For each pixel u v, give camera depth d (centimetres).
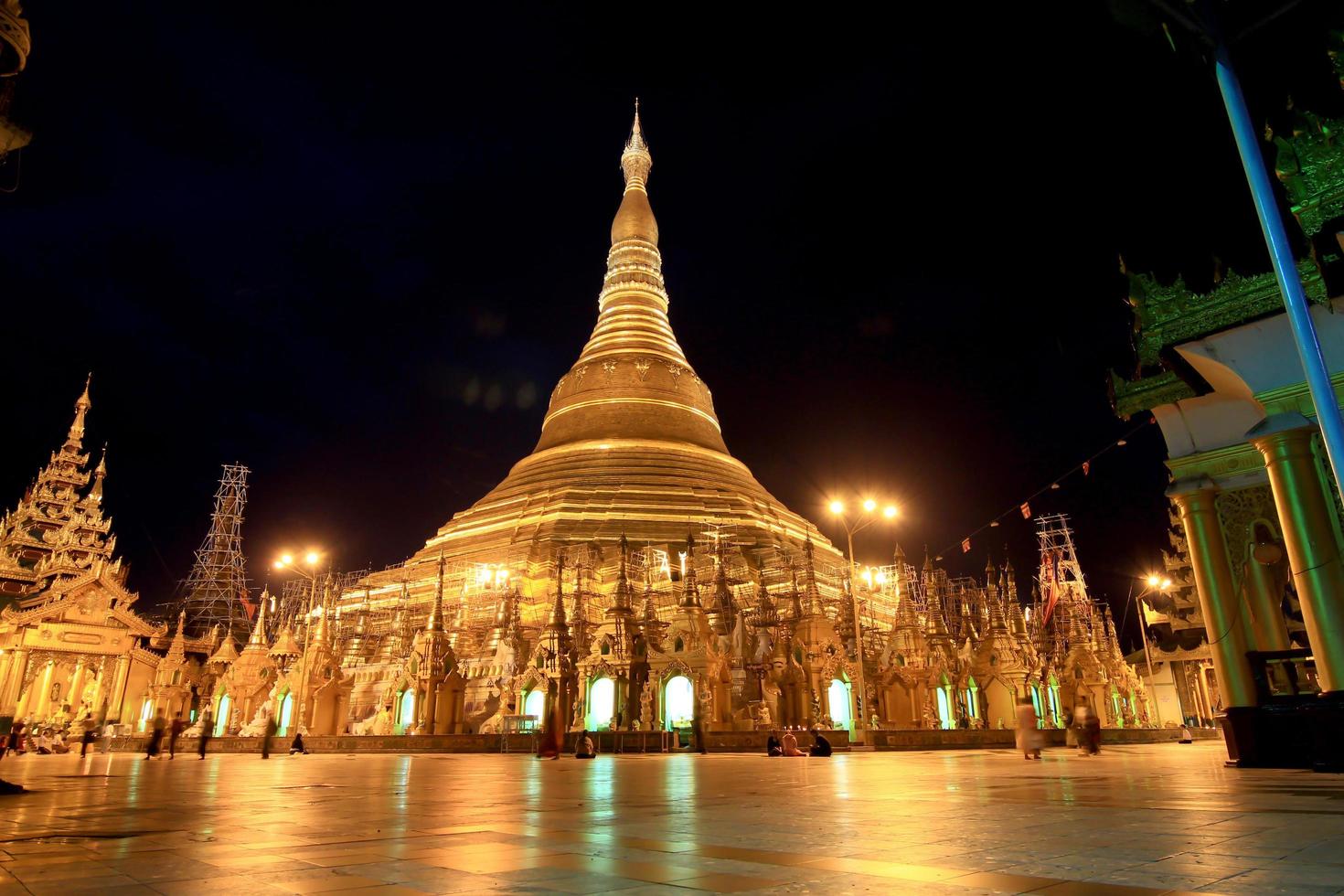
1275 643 2348
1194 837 956
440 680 5697
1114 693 7319
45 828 1171
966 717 6156
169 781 2333
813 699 5456
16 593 2423
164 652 8975
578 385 8881
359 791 1889
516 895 693
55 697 7825
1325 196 1989
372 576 8144
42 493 9269
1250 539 2427
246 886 736
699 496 7625
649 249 10006
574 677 5538
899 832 1054
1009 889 689
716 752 4412
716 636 5788
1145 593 8894
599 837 1045
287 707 6316
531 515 7481
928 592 6706
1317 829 992
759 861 849
